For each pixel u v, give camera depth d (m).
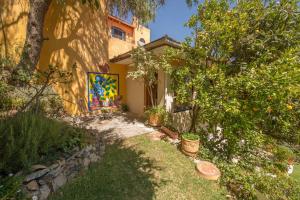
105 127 5.96
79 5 6.91
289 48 3.87
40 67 6.13
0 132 2.32
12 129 2.35
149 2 6.88
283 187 3.52
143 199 2.67
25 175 2.17
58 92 6.34
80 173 3.08
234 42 4.33
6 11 5.69
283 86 3.27
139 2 6.95
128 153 4.07
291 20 4.01
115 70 8.65
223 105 3.95
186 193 2.96
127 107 9.11
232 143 4.48
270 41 4.15
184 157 4.23
